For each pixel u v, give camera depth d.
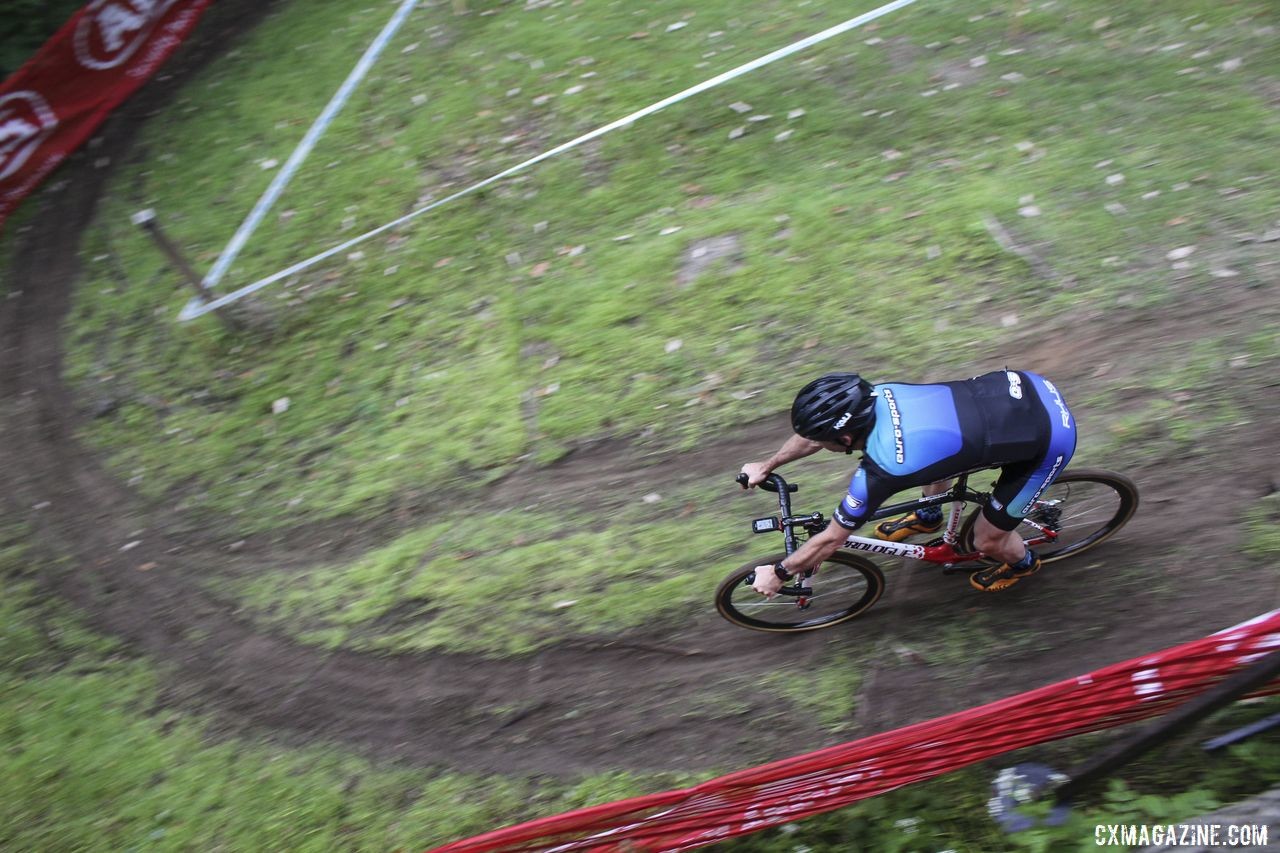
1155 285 5.09
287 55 8.67
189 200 7.53
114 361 6.54
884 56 7.09
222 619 5.01
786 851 3.52
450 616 4.71
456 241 6.66
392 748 4.29
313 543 5.27
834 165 6.37
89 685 4.84
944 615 4.16
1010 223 5.62
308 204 7.21
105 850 4.16
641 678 4.27
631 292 5.96
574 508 5.02
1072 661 3.84
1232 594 3.84
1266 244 5.10
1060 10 7.11
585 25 8.12
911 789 3.56
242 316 6.55
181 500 5.66
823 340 5.36
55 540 5.60
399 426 5.71
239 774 4.32
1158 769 3.30
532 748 4.14
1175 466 4.31
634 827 3.16
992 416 3.29
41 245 7.52
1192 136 5.85
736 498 4.82
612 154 6.91
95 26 8.00
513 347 5.89
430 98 7.81
